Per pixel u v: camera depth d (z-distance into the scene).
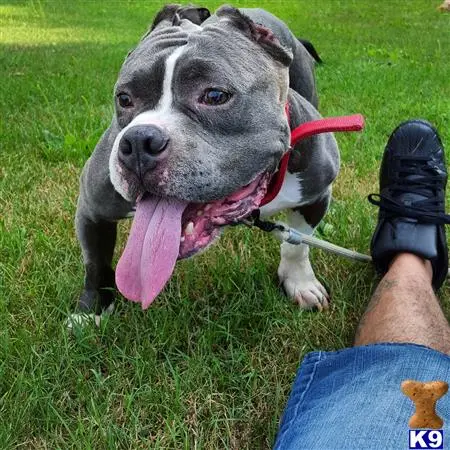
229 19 0.63
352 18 3.47
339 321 0.81
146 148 0.56
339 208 1.06
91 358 0.73
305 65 1.05
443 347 0.64
